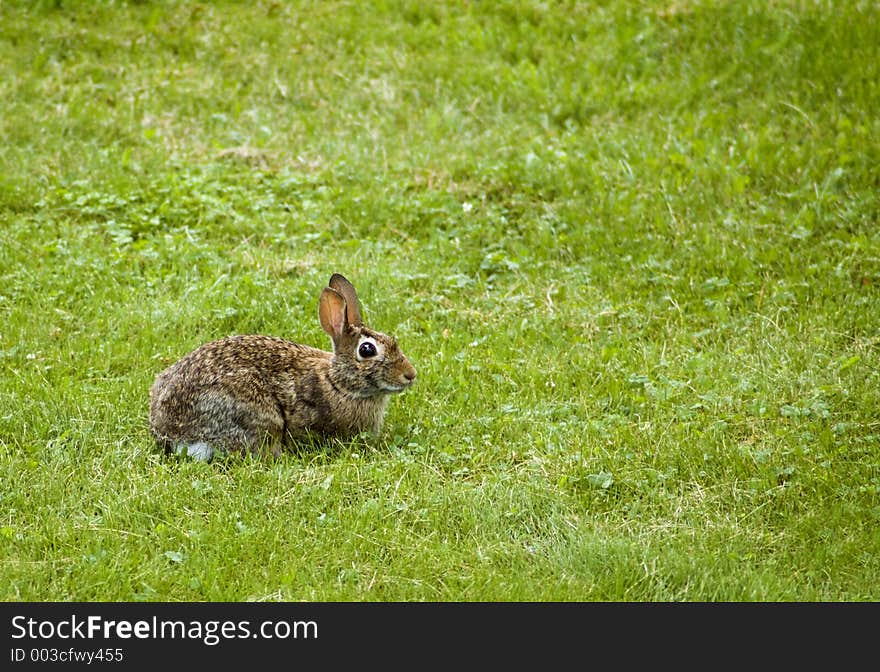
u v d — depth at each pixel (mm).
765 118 18891
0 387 12086
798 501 10281
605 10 22625
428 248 15695
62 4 22844
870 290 14320
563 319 13992
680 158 17547
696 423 11539
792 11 21312
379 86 20750
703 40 21297
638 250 15578
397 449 11156
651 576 9219
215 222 16344
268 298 14172
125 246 15641
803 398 12016
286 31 22438
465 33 22219
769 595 9031
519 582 9148
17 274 14602
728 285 14578
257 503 10164
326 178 17625
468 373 12750
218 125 19531
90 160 17781
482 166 17766
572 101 19984
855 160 17109
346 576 9258
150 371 12594
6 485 10359
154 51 21828
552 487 10500
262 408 10977
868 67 19562
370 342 10969
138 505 10070
